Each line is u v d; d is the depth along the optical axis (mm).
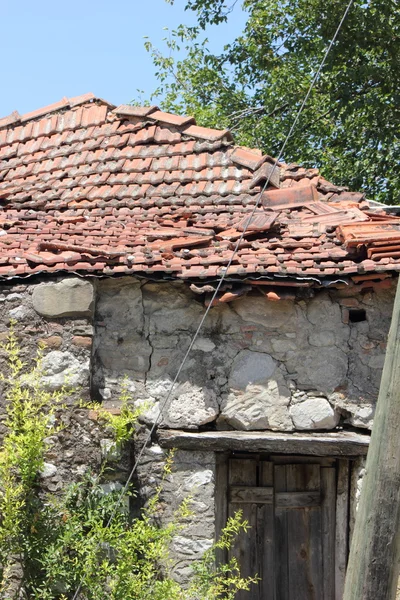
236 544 7066
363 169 15016
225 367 6867
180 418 6832
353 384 6785
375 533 4727
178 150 8734
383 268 6469
